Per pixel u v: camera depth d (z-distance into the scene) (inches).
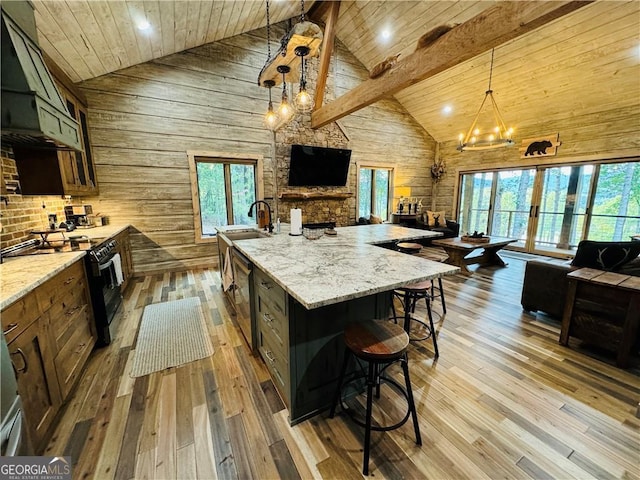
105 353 90.7
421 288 86.4
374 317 72.4
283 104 112.4
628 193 182.7
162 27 134.1
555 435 59.2
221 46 180.7
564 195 211.8
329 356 65.2
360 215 269.4
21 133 64.7
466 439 58.4
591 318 86.9
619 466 52.5
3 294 47.7
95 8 101.2
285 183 219.8
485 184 264.1
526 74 183.6
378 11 185.9
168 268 181.9
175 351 91.9
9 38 62.2
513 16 82.9
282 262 69.7
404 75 124.5
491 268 190.5
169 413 65.8
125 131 161.0
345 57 234.5
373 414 65.4
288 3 172.2
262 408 67.4
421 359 86.4
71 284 74.8
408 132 279.1
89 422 63.1
